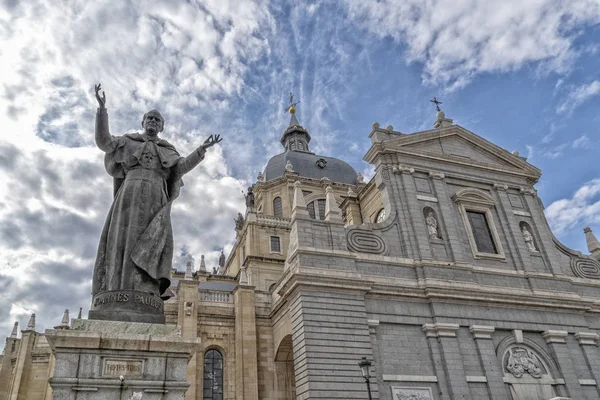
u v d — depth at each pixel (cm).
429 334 2983
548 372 3141
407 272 3189
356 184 6606
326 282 2873
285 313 3291
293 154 6919
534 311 3344
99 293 892
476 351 3027
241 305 3516
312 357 2650
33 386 3525
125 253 920
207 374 3369
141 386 765
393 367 2822
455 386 2833
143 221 959
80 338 765
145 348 795
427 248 3309
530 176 4078
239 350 3381
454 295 3128
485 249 3575
